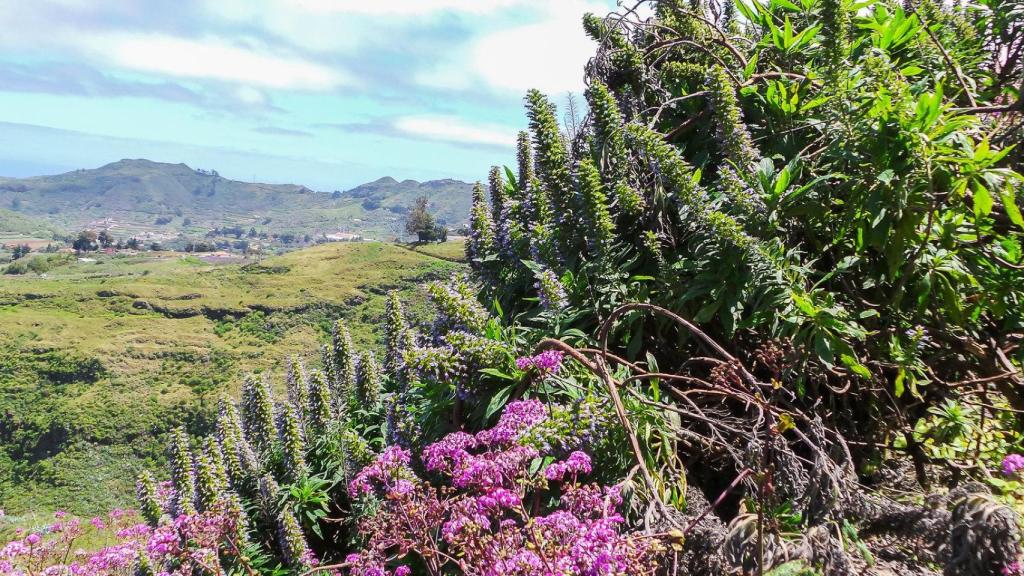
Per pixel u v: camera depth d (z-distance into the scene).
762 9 3.98
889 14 3.89
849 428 3.11
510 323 3.98
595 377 2.98
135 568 4.74
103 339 106.19
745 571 1.94
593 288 3.42
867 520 2.13
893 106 2.80
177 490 4.96
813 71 3.66
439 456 2.51
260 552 4.09
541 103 3.76
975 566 1.65
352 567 2.66
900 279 2.95
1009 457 2.22
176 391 93.06
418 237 147.75
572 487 2.29
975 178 2.67
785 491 2.28
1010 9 3.75
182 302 117.25
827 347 2.72
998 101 3.71
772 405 2.89
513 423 2.59
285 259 138.62
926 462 2.92
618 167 3.64
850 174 3.13
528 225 4.10
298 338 106.56
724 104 3.31
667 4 4.31
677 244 3.60
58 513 6.04
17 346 102.75
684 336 3.28
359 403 4.85
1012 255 2.72
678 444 3.05
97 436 82.31
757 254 2.90
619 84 4.41
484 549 2.16
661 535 2.06
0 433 84.00
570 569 1.95
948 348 2.93
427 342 3.64
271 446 5.12
